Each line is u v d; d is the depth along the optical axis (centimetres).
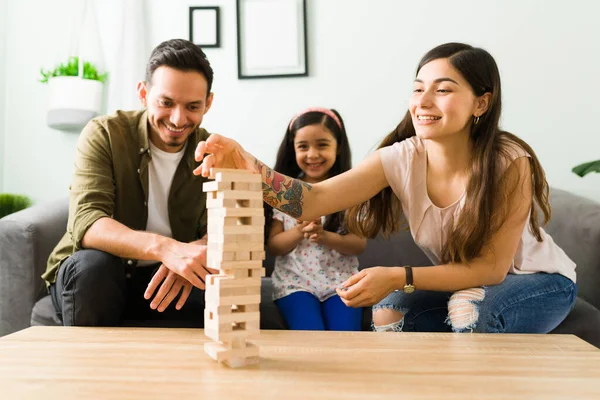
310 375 70
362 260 180
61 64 213
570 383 68
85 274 116
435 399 61
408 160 120
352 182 121
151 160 143
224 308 74
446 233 120
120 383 66
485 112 112
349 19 213
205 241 131
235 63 215
